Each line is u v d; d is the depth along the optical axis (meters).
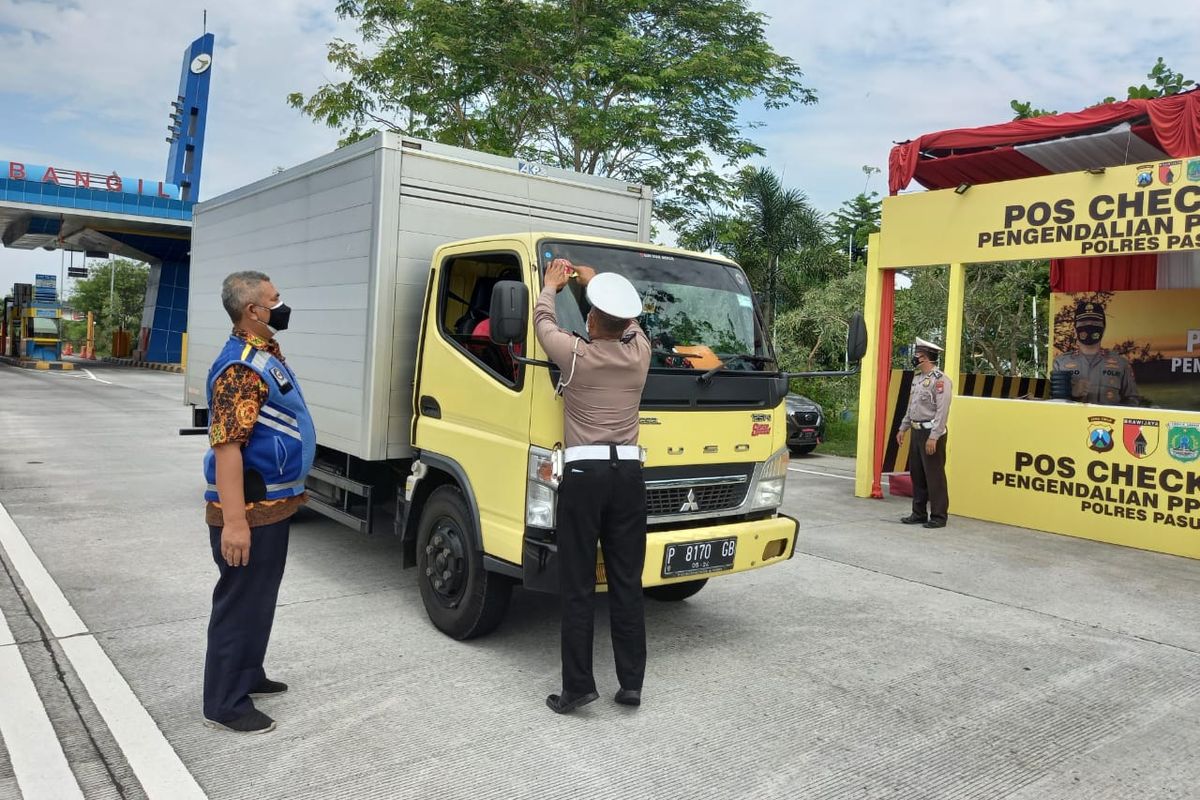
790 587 6.14
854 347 4.63
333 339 5.62
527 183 5.75
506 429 4.25
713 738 3.65
